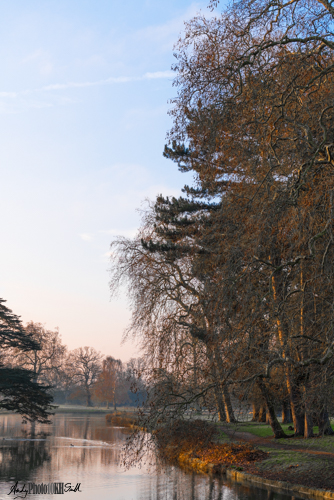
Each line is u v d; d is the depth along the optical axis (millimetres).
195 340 19688
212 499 16938
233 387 17047
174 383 18625
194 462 25781
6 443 40094
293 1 13359
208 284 18906
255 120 13602
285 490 18328
